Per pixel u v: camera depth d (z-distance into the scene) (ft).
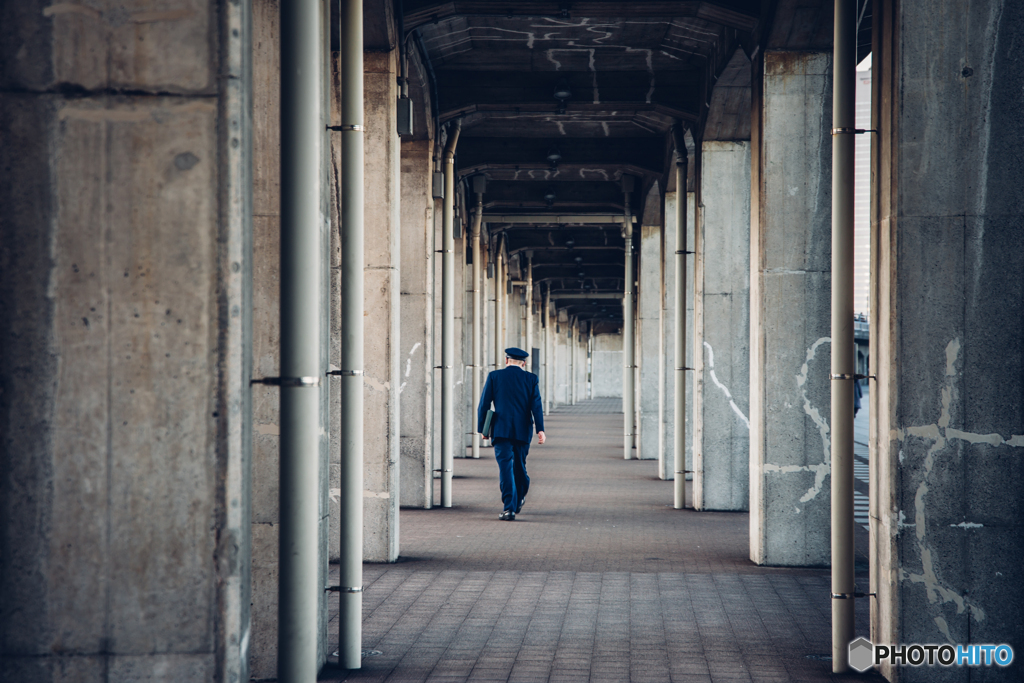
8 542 10.85
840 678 17.12
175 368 10.88
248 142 11.32
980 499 16.81
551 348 160.76
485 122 53.93
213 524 10.89
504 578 25.75
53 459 10.87
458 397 66.74
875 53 18.07
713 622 21.08
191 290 10.88
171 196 10.88
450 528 34.76
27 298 10.85
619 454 70.64
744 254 39.17
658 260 67.00
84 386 10.87
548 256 107.86
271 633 16.83
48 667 10.86
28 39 10.87
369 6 27.66
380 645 19.10
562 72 42.55
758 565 27.91
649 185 62.64
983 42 16.97
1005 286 16.88
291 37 13.05
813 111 28.19
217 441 10.89
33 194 10.86
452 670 17.42
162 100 10.87
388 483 27.96
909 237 16.99
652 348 66.59
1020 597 16.71
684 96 42.01
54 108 10.87
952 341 16.92
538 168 57.72
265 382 13.14
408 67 35.78
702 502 39.65
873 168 18.03
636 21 36.78
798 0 26.55
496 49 40.45
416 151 39.19
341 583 17.54
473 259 67.41
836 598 17.46
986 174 16.92
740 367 39.40
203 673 10.88
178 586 10.90
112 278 10.87
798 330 28.19
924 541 16.85
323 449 17.62
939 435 16.88
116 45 10.87
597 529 34.65
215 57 10.89
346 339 17.49
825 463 28.04
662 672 17.38
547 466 60.70
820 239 28.22
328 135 17.83
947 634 16.78
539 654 18.49
